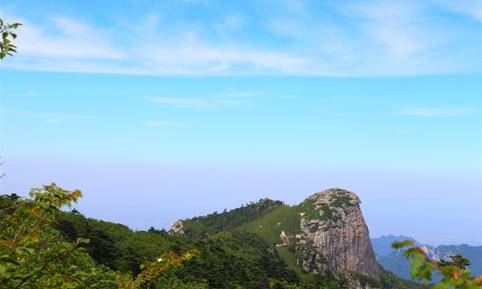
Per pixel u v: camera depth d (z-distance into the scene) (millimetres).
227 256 172625
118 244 115750
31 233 9477
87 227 87938
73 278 9836
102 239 88438
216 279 117750
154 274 12492
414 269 5586
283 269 187125
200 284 89812
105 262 76562
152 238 147750
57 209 9523
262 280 151625
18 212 9188
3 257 8164
